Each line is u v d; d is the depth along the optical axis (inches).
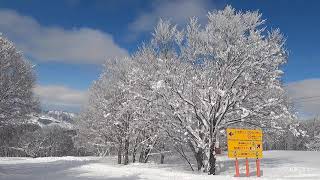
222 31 856.9
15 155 2586.1
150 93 887.1
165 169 962.7
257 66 837.8
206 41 871.1
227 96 837.8
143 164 1208.2
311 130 2514.8
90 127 1496.1
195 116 895.7
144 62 952.9
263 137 948.6
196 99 880.9
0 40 1130.7
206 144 859.4
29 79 1230.9
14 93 1163.3
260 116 854.5
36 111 1270.9
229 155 741.9
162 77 858.1
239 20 855.1
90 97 1444.4
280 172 805.2
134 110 964.6
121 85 1024.2
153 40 908.0
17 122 1203.2
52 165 1181.1
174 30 898.1
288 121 869.8
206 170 877.8
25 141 1914.4
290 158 1141.1
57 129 3176.7
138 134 1277.1
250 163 1043.3
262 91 866.1
